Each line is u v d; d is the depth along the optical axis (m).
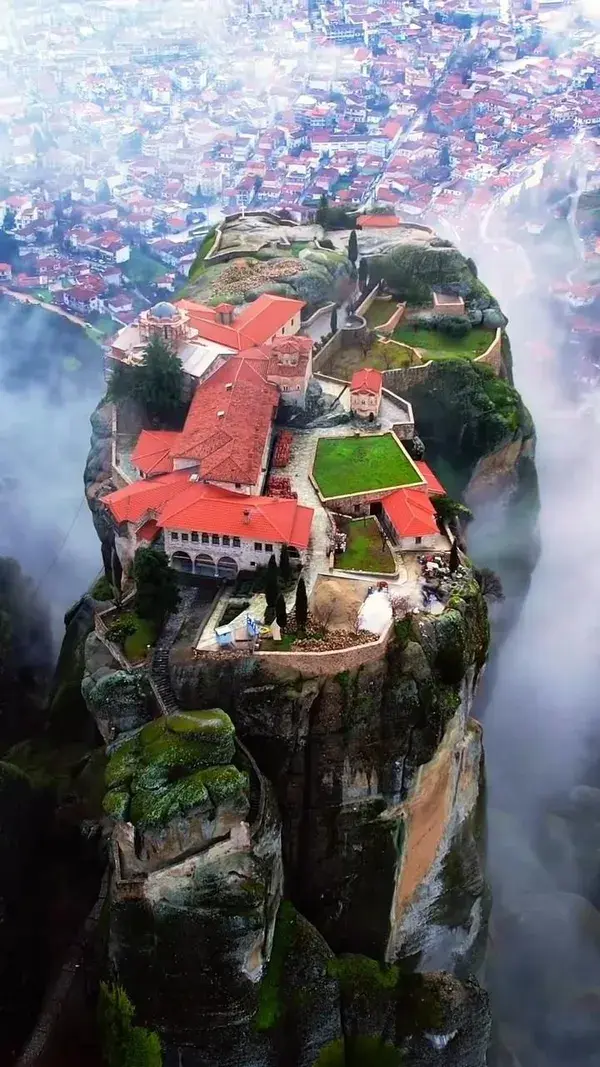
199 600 85.56
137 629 82.81
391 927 83.31
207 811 70.06
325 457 100.69
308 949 78.38
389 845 80.38
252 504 86.81
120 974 74.06
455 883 88.88
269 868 74.88
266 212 172.75
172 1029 74.00
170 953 72.38
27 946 82.56
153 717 79.44
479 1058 84.50
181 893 71.81
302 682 76.38
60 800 88.56
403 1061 80.62
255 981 74.00
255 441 95.19
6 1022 78.88
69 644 102.88
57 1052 77.31
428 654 79.44
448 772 83.44
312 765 78.31
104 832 84.19
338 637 78.19
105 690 79.38
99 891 84.69
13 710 104.25
